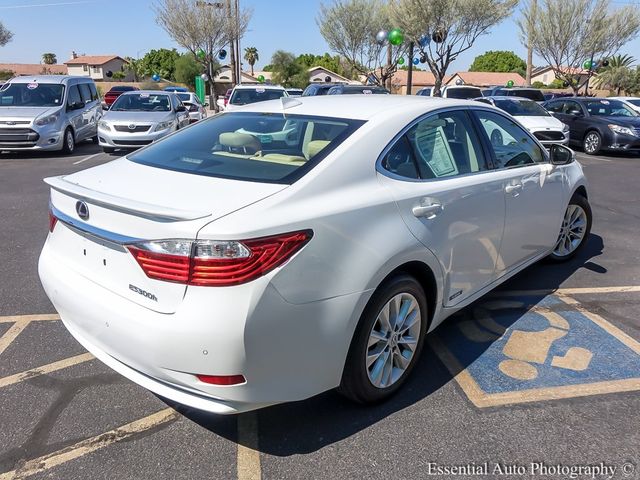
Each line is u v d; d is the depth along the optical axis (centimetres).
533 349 357
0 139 1217
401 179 292
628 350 357
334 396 303
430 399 301
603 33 2409
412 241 281
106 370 329
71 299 262
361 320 265
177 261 219
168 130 1323
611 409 293
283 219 230
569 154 434
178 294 222
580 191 519
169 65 7600
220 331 217
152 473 245
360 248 255
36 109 1281
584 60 2552
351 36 2977
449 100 361
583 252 566
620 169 1157
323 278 240
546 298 441
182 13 2873
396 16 2172
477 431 274
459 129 353
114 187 263
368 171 276
